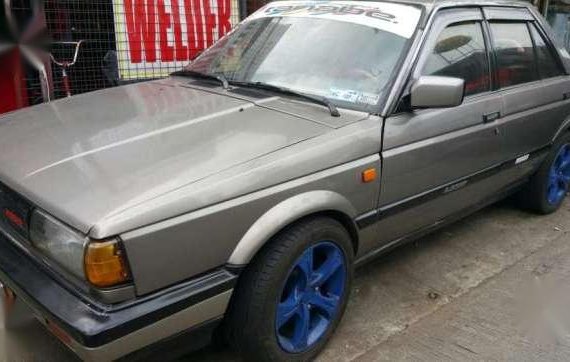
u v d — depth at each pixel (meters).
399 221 3.13
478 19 3.65
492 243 4.20
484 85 3.62
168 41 5.86
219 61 3.58
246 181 2.27
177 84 3.45
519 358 2.87
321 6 3.54
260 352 2.47
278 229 2.37
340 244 2.72
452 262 3.87
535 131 4.12
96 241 1.92
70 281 2.09
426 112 3.09
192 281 2.18
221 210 2.19
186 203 2.10
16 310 3.02
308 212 2.47
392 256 3.92
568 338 3.06
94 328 1.92
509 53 3.90
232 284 2.27
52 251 2.09
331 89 3.03
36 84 5.14
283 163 2.41
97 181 2.15
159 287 2.09
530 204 4.67
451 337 3.03
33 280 2.18
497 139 3.68
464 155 3.40
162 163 2.28
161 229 2.03
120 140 2.48
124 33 5.57
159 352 2.17
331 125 2.71
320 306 2.76
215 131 2.58
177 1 5.82
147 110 2.90
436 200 3.34
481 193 3.84
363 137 2.72
